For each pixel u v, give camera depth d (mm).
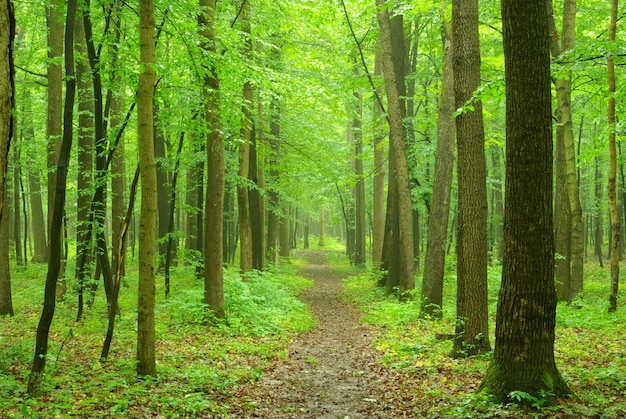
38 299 15078
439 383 7387
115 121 16047
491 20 16734
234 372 8258
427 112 20969
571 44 14641
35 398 6121
